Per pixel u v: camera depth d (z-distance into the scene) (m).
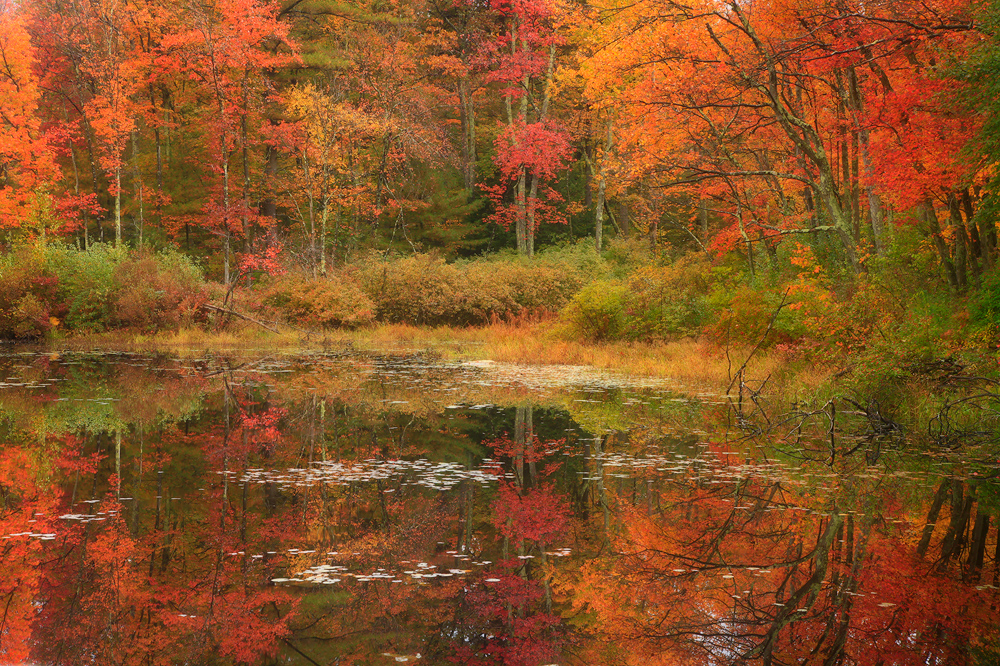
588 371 15.21
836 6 11.34
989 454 6.94
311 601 3.36
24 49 26.98
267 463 6.53
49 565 3.80
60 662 2.64
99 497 5.26
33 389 11.36
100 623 3.05
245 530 4.50
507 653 2.81
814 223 17.84
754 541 4.32
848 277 13.94
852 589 3.56
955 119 9.84
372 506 5.08
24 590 3.43
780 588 3.58
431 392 11.73
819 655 2.83
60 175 27.78
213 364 16.12
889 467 6.40
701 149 19.44
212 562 3.89
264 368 15.45
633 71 16.98
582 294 19.39
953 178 9.90
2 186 30.19
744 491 5.53
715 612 3.26
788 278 16.05
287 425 8.55
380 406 10.12
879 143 10.75
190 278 23.97
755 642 2.95
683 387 12.41
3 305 21.61
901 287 11.63
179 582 3.58
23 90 26.98
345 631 3.01
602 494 5.43
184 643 2.85
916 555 4.07
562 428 8.45
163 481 5.77
